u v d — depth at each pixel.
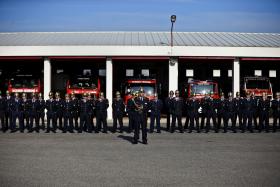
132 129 18.75
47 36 33.41
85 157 11.16
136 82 26.02
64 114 17.92
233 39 31.89
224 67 36.00
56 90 28.72
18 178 8.52
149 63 35.47
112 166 9.86
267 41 31.08
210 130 19.45
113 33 35.47
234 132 18.30
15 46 27.33
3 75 33.41
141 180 8.36
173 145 13.70
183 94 28.05
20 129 18.11
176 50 27.27
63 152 12.04
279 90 35.81
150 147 13.20
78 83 27.20
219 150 12.60
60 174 8.91
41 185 7.90
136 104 13.94
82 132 18.14
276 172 9.23
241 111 18.41
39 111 18.02
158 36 33.25
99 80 27.39
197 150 12.58
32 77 27.67
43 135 16.78
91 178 8.53
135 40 30.59
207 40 30.97
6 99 18.08
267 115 18.53
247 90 27.44
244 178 8.59
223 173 9.09
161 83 34.97
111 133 17.75
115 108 17.98
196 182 8.20
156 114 18.02
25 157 11.13
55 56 27.33
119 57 27.28
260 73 36.12
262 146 13.56
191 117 18.12
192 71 36.16
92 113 17.97
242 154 11.82
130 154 11.72
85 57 27.27
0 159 10.80
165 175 8.86
